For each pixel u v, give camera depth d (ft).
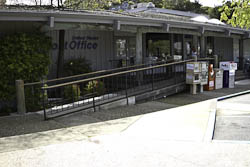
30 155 16.33
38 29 31.24
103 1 44.60
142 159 15.71
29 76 29.58
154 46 54.08
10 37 28.94
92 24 34.96
